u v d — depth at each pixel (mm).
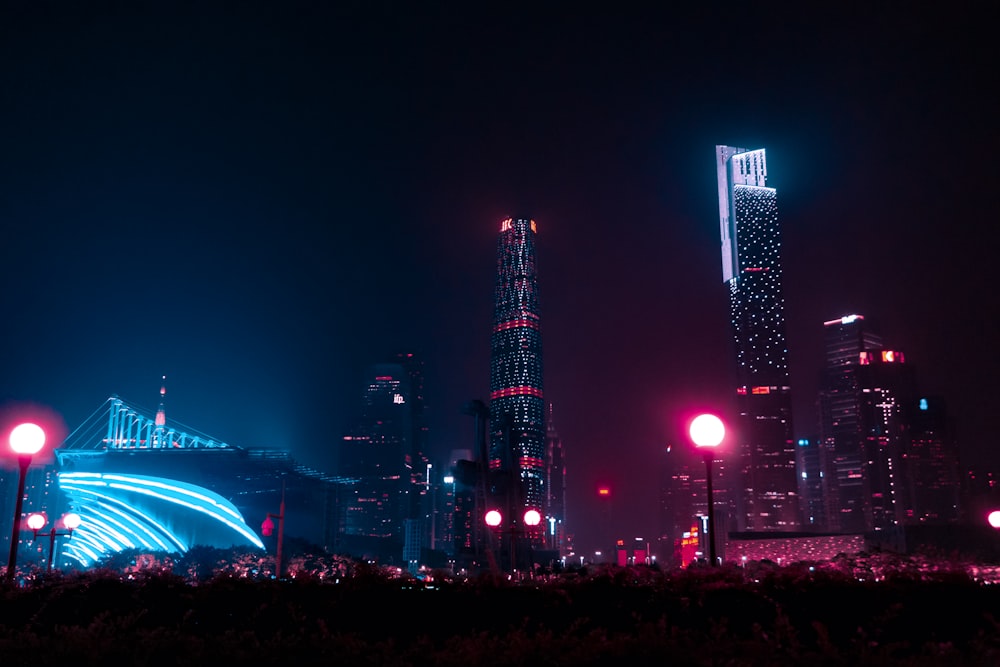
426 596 14016
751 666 10133
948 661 10383
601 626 13359
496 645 11648
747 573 14648
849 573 14391
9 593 14602
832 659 10500
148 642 11516
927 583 13461
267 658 11148
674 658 10367
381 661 11109
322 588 14414
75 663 11047
